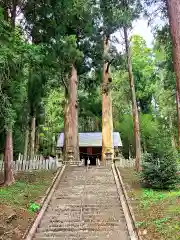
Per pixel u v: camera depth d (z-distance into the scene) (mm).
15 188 17438
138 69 45438
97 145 39000
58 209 13664
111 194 16016
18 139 31734
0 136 21719
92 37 27547
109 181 18781
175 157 17969
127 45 27016
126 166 29562
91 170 21719
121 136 47312
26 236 10133
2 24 13156
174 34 11109
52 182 18641
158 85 43031
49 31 19359
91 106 42781
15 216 11805
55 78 27500
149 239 9688
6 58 12359
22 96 22516
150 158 18016
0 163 23438
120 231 10852
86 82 33625
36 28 19062
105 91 30953
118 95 45594
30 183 19547
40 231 11023
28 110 26984
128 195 16125
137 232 10391
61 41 20312
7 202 13805
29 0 18016
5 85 15070
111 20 23312
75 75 30375
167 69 25750
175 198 14234
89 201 14852
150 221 11328
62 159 29344
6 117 13758
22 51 14570
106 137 31781
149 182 17672
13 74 15141
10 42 13219
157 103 48594
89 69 30672
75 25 25312
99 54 28922
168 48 21594
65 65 21859
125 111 48656
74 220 12156
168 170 17391
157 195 15828
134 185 18781
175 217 11211
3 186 17984
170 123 39875
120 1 20703
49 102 41312
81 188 17344
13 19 17969
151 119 46812
